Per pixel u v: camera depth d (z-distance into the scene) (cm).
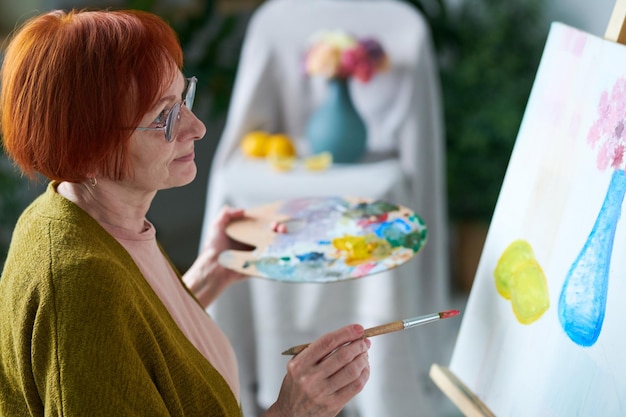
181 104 97
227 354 114
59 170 91
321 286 219
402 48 253
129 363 88
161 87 91
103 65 88
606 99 99
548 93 112
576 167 103
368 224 133
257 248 129
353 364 100
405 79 253
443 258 263
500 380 111
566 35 110
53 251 90
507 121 304
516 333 109
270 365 226
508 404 108
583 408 94
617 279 91
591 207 98
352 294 222
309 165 240
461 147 309
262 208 141
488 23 315
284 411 100
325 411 101
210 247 134
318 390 99
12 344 93
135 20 91
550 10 314
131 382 88
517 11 312
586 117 102
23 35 92
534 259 108
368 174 237
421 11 313
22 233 95
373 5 256
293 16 253
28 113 90
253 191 232
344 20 254
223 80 324
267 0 324
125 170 93
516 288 110
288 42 252
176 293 109
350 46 236
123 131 90
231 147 251
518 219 113
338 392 100
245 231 133
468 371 119
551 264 104
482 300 118
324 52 234
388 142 257
